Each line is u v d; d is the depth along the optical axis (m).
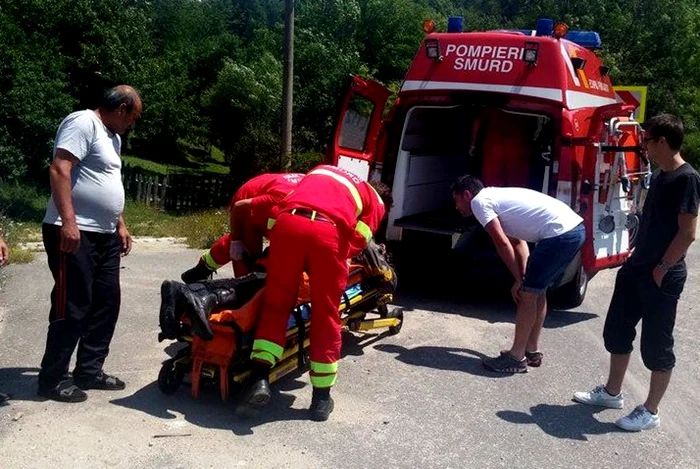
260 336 4.47
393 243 7.70
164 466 3.92
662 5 21.09
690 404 5.18
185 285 4.56
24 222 14.55
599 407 5.02
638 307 4.70
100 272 4.67
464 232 7.17
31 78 16.80
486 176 7.73
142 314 6.61
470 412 4.85
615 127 7.23
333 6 21.80
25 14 20.78
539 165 7.75
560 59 6.93
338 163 7.45
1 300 6.92
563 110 6.84
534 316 5.51
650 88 20.80
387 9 22.20
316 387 4.57
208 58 34.66
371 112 7.81
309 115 19.36
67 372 4.61
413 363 5.70
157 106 24.39
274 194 5.21
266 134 18.66
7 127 16.77
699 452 4.43
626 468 4.20
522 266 5.50
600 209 7.28
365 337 6.26
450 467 4.11
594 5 21.02
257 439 4.29
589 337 6.63
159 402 4.68
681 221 4.27
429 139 8.20
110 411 4.51
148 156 32.91
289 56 14.18
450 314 7.11
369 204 4.91
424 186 8.12
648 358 4.58
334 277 4.52
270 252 4.54
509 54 7.11
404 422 4.64
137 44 24.48
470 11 27.22
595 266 7.29
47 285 7.57
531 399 5.11
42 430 4.20
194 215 15.64
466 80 7.24
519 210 5.46
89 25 22.81
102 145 4.47
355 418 4.66
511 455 4.28
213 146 31.62
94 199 4.47
